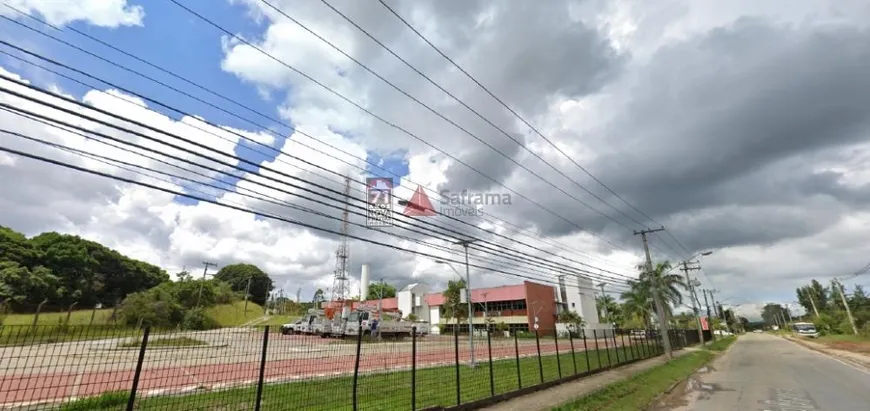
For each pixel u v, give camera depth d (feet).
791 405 36.86
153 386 34.14
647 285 145.89
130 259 260.62
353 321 130.31
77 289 204.13
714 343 164.66
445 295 207.62
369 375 47.16
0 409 23.70
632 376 56.65
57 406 26.45
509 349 102.68
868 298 215.72
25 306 161.38
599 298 249.55
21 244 192.34
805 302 327.88
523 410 35.58
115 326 25.63
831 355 88.74
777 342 167.22
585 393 43.01
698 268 151.74
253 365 42.27
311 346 42.98
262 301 360.69
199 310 176.24
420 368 57.88
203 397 32.71
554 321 204.23
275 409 30.78
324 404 32.83
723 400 41.52
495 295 204.03
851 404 36.22
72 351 37.37
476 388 42.93
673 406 40.16
